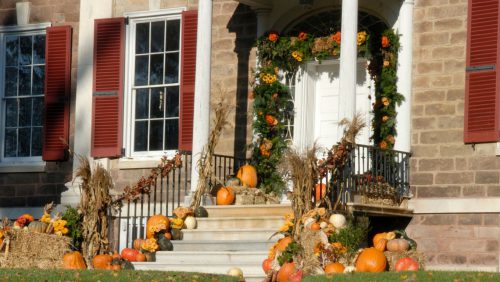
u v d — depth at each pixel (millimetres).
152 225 16641
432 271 13422
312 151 15734
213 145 17422
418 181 17078
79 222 16531
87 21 20234
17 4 20891
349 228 14781
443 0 17188
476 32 16812
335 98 18609
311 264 14109
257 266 15289
